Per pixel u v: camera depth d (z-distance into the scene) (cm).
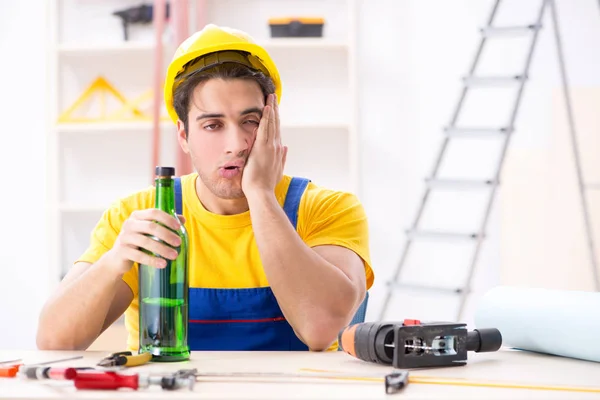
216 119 163
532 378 117
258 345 177
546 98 399
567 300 137
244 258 178
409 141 408
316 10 405
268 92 169
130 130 411
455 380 113
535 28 344
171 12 391
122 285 173
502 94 403
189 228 180
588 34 398
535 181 393
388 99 409
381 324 129
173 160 410
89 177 415
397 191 409
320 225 183
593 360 132
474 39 405
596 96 390
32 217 422
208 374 116
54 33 396
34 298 422
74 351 148
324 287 160
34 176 422
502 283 392
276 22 388
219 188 166
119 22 408
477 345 133
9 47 421
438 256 407
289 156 407
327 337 159
